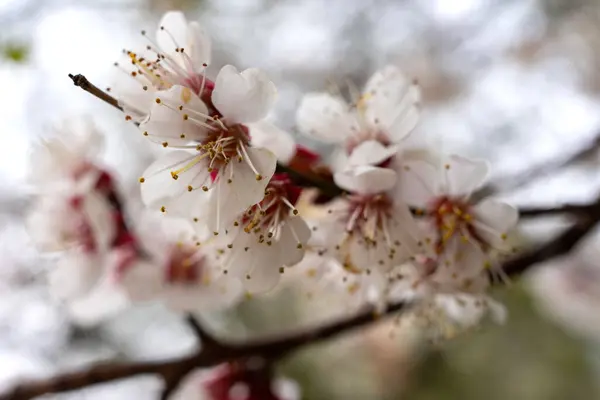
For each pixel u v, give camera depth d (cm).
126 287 27
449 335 25
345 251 23
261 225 22
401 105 23
